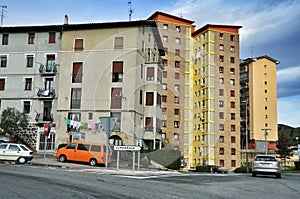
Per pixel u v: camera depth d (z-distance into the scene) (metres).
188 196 8.76
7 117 34.97
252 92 77.00
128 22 28.75
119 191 9.47
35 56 37.91
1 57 38.81
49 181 11.52
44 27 37.38
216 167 33.69
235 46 36.88
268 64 78.06
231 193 9.83
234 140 37.91
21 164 23.42
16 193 8.59
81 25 33.56
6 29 38.53
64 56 33.50
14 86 38.03
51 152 34.31
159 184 11.77
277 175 20.69
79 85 30.75
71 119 30.25
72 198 7.96
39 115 36.78
